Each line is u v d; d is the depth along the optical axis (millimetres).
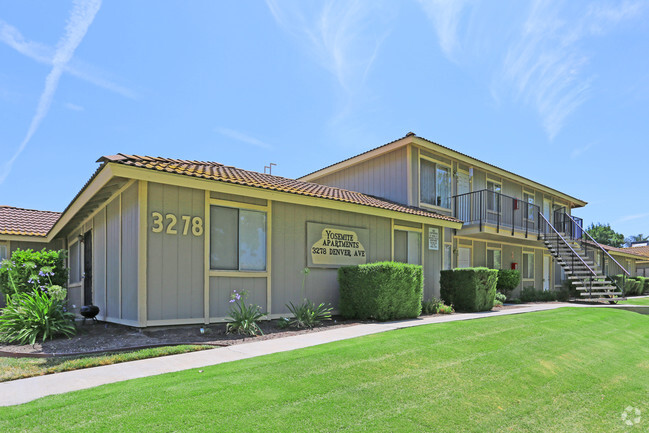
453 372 5895
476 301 12594
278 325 8977
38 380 4930
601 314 12750
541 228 23703
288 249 10133
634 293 26844
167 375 5094
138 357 6047
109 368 5480
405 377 5469
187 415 3893
